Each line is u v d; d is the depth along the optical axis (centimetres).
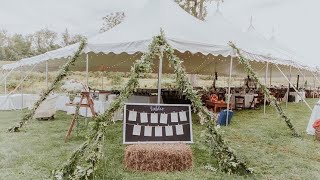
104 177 384
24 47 4256
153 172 407
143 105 439
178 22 853
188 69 1594
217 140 429
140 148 412
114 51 754
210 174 408
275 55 1103
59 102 1057
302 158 506
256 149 553
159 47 449
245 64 718
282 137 669
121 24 905
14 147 527
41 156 473
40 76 2298
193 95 442
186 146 432
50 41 4219
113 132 660
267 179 400
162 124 439
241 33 1192
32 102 964
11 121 821
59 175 372
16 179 375
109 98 771
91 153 377
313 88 2344
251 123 853
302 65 1248
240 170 420
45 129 696
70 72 660
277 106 702
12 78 2184
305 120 972
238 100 1208
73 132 660
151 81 2572
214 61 1370
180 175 399
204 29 893
